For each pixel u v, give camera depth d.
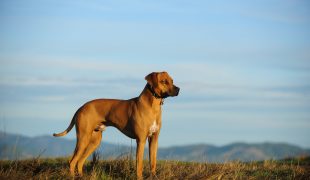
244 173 16.39
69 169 15.78
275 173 16.78
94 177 14.99
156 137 15.55
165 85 15.23
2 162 17.58
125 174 15.80
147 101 15.24
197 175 15.22
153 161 15.53
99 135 16.41
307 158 22.69
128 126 15.57
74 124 16.42
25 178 14.88
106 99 16.19
